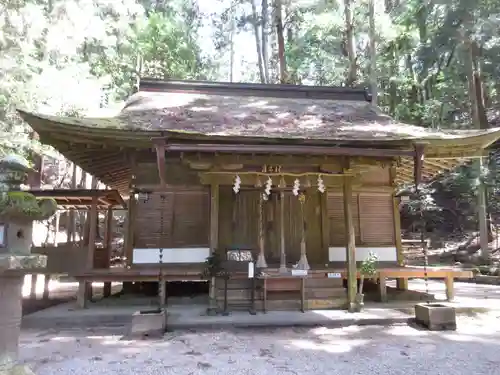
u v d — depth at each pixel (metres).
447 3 17.34
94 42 13.56
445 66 24.66
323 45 21.23
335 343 5.95
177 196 9.53
